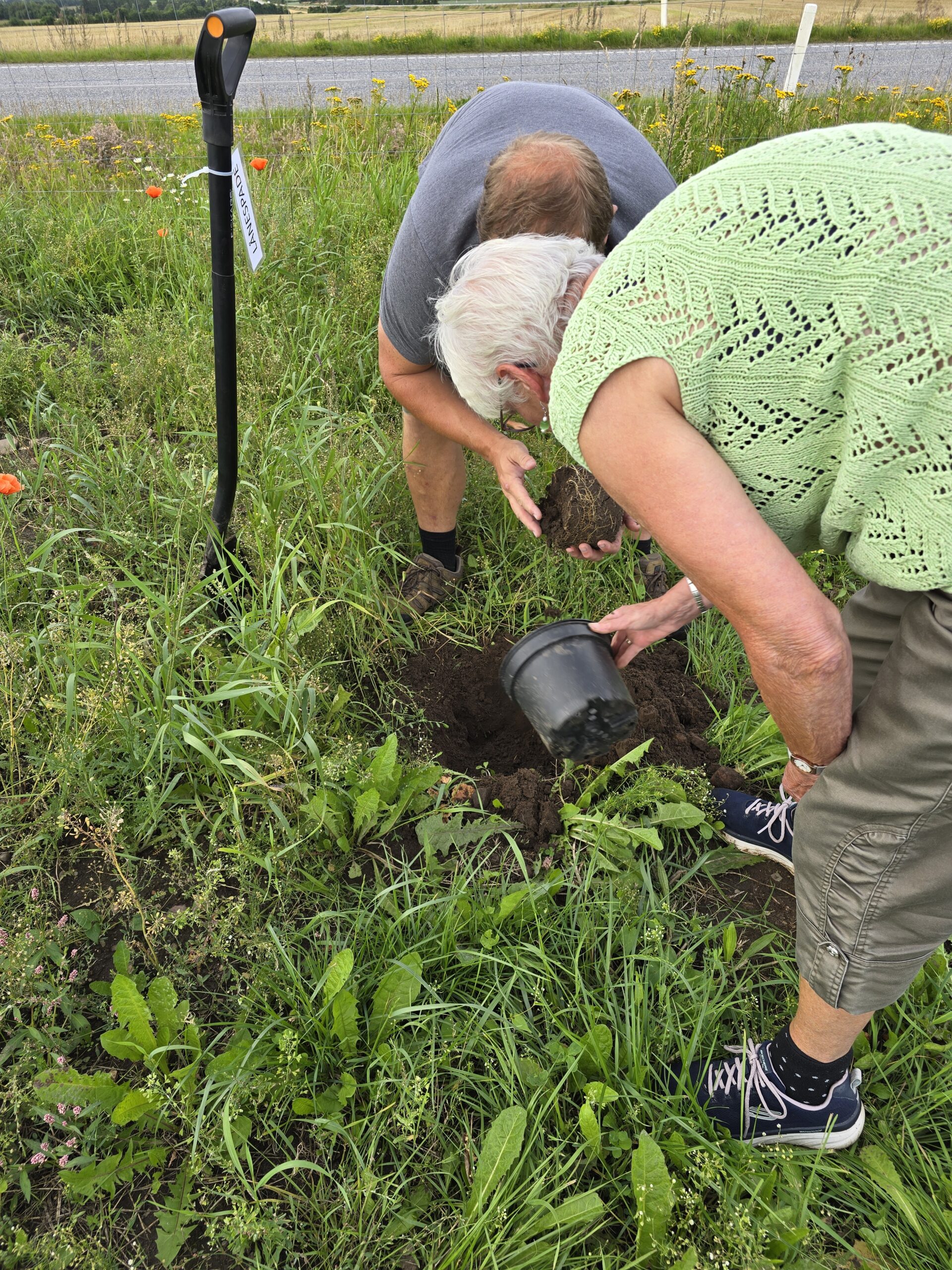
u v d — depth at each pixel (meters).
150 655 2.31
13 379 3.54
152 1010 1.68
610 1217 1.56
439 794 2.19
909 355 0.99
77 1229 1.54
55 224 4.66
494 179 1.58
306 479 2.73
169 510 2.82
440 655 2.68
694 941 1.98
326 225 4.46
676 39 11.15
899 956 1.33
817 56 11.08
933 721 1.15
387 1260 1.50
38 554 2.52
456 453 2.55
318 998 1.79
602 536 1.96
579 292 1.38
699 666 2.65
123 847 2.03
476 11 14.25
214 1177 1.59
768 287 1.03
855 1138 1.64
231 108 1.98
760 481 1.18
